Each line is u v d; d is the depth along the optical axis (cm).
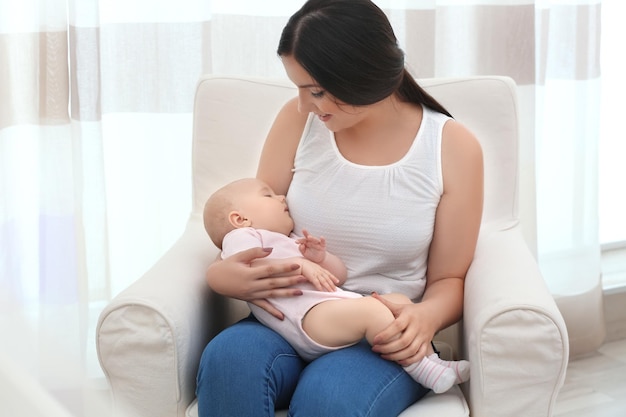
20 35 210
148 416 141
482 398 135
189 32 216
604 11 273
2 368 49
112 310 138
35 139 218
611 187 287
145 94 220
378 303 140
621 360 255
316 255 149
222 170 184
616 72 279
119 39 217
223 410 133
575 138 244
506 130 178
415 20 223
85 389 50
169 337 138
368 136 156
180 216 231
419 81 182
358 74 140
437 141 154
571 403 229
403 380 137
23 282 224
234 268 147
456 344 170
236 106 185
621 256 285
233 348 136
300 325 141
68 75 210
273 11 221
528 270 148
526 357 132
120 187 227
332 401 129
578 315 255
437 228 155
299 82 144
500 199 179
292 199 161
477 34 233
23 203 222
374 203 153
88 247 219
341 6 140
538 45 237
